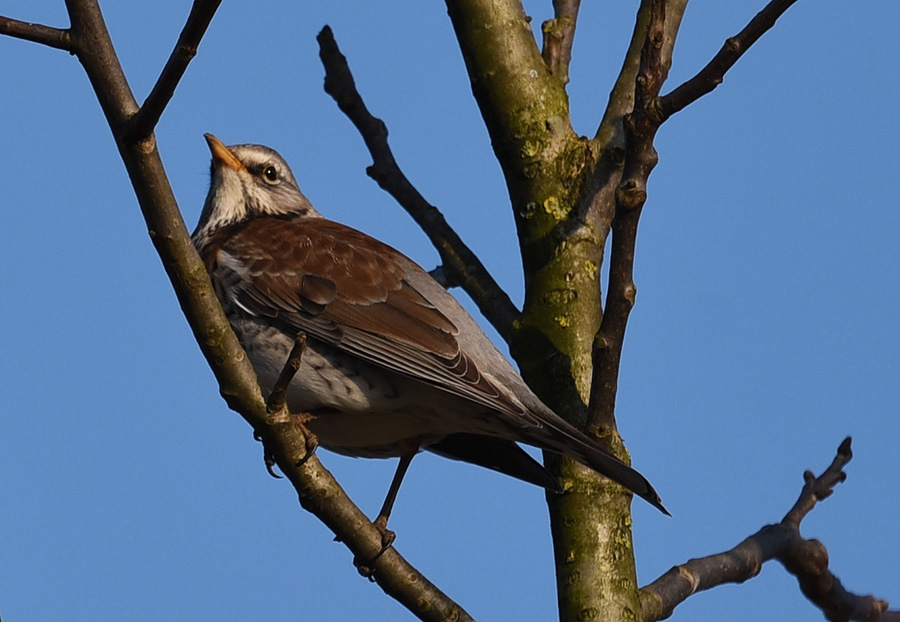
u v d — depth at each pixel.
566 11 12.52
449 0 12.32
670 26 12.11
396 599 9.29
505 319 11.66
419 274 11.80
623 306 9.38
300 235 12.01
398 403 11.09
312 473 8.85
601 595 9.95
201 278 8.05
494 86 11.95
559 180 11.60
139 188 7.82
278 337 11.30
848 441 11.41
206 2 7.19
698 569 10.43
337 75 13.30
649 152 9.08
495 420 10.75
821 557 10.96
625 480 9.66
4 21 7.53
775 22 8.72
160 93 7.46
